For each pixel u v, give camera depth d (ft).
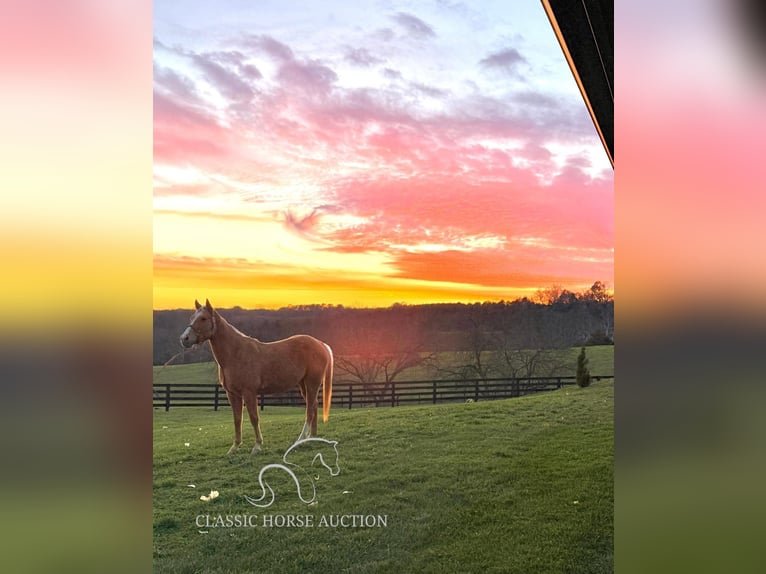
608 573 12.98
